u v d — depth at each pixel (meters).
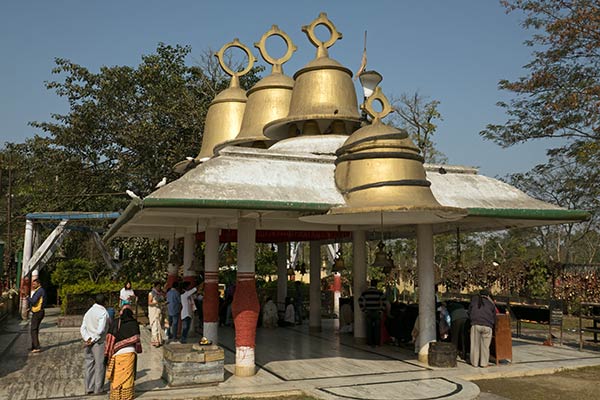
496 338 10.93
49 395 8.24
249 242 9.66
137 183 26.31
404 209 8.33
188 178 8.54
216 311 11.49
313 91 12.62
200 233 17.47
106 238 16.31
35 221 20.86
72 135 25.55
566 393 8.90
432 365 10.57
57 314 22.95
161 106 25.31
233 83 16.34
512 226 12.00
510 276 25.52
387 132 9.28
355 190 9.09
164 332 15.84
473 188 10.85
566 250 34.16
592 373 10.50
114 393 7.69
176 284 14.34
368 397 8.12
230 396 8.19
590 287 23.41
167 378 8.96
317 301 16.33
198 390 8.43
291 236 15.61
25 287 20.06
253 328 9.61
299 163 9.91
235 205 8.13
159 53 27.45
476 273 27.12
